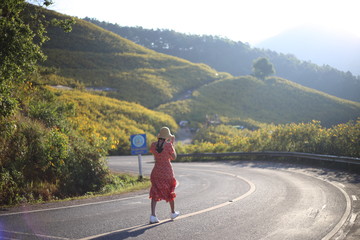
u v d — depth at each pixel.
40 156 10.20
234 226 5.70
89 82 80.56
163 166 6.08
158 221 6.03
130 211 7.10
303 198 8.35
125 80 91.25
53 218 6.36
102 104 52.91
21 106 13.56
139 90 86.12
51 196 9.68
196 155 29.39
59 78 72.50
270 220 6.10
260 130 28.98
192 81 114.50
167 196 6.05
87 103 49.97
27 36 9.00
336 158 15.37
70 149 11.68
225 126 62.38
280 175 14.13
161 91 90.25
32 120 12.00
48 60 90.69
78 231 5.38
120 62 116.56
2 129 9.43
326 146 18.64
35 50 9.17
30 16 10.14
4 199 8.27
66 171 10.95
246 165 20.88
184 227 5.66
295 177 13.14
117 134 39.38
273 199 8.31
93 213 6.88
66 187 10.59
